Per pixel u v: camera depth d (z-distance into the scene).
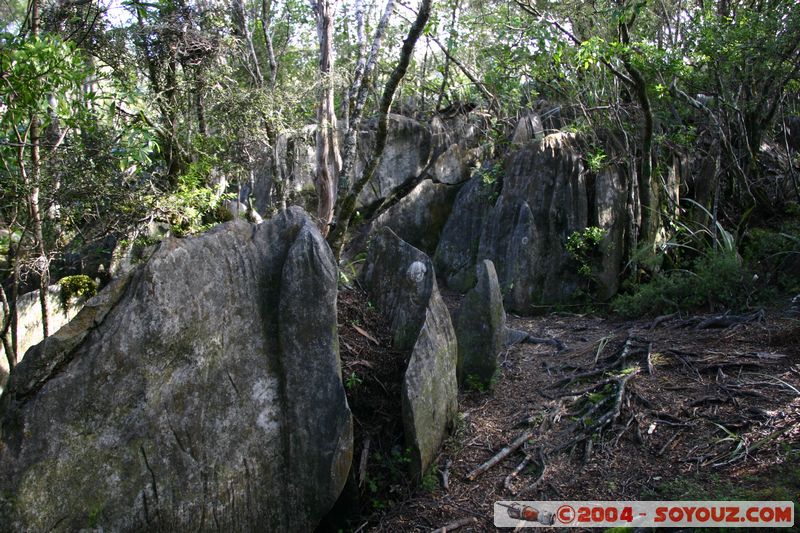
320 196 8.77
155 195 6.67
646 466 4.46
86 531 3.17
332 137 8.84
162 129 6.62
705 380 5.57
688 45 9.12
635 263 8.98
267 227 3.95
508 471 4.61
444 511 4.18
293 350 3.80
